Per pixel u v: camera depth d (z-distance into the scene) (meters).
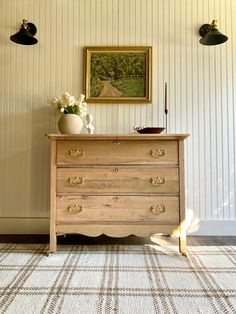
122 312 1.22
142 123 2.45
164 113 2.45
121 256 1.92
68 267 1.71
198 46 2.46
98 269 1.69
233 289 1.43
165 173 1.96
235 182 2.43
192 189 2.43
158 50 2.46
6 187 2.46
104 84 2.47
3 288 1.44
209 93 2.46
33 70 2.48
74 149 1.97
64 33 2.47
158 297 1.35
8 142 2.46
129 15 2.46
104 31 2.47
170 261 1.82
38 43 2.47
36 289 1.43
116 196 1.95
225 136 2.45
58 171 1.97
